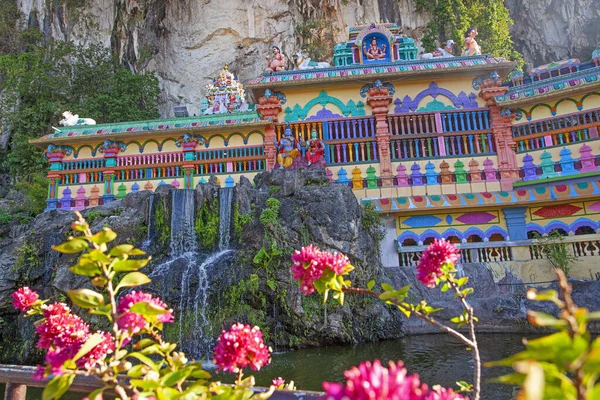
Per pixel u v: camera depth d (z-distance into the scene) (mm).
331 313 15281
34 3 40781
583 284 16703
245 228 17141
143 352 2854
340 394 1470
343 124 22000
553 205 19625
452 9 34156
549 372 1583
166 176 22203
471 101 21719
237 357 2721
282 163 20969
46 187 26656
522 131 20875
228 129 22125
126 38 40562
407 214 20484
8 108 34250
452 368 11195
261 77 22359
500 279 18453
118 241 17734
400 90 22172
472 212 20359
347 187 18016
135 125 22859
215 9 40562
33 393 10477
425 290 18141
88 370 2582
